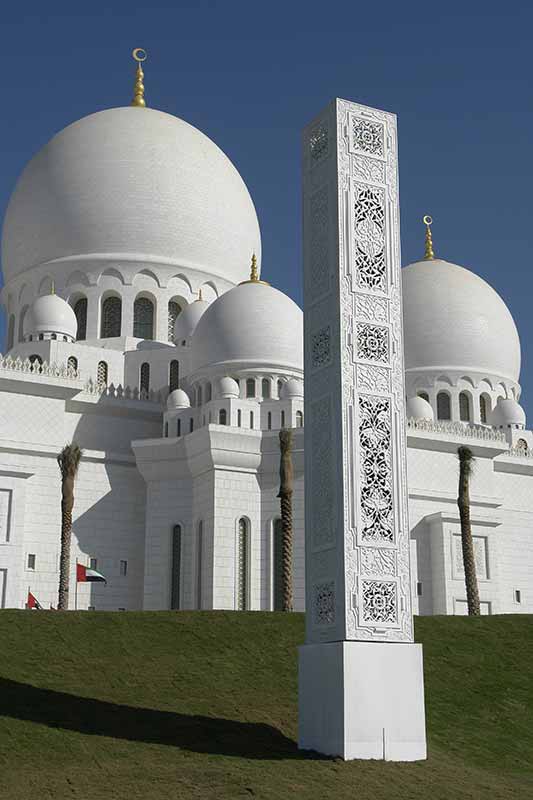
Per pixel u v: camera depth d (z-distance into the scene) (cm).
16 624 3697
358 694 2434
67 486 5447
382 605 2544
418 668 2514
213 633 3803
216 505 6147
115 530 6500
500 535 7650
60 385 6481
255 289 7194
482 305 8669
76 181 7906
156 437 7031
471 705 3322
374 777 2305
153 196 7938
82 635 3662
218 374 6969
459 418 8356
